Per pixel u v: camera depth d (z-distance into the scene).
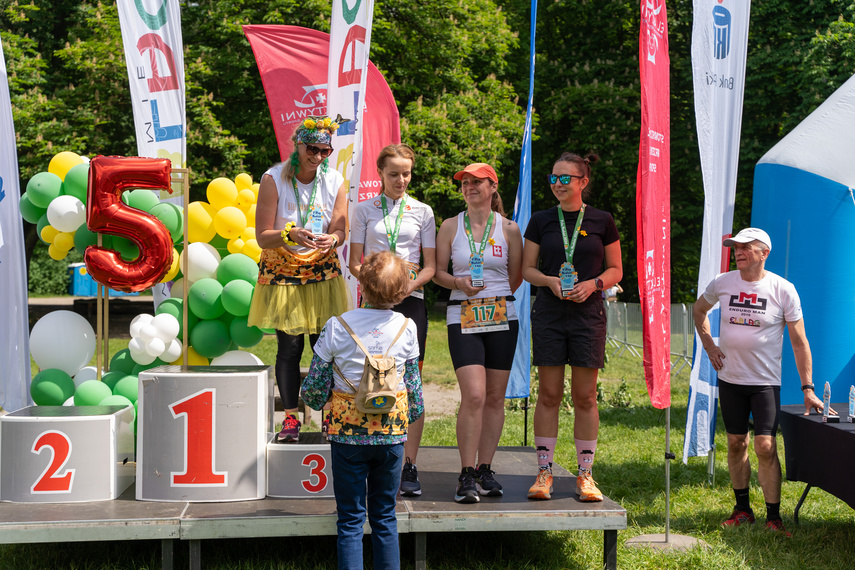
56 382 5.04
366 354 3.30
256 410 4.07
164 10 6.31
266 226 4.23
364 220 4.23
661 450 7.32
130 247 4.86
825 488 4.41
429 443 7.37
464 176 4.18
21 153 15.02
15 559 4.19
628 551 4.38
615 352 16.09
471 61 19.36
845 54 15.40
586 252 4.08
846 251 6.11
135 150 16.11
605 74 19.62
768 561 4.26
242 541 4.51
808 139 6.43
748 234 4.75
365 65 5.23
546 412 4.21
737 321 4.84
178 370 4.29
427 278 4.14
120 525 3.71
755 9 16.53
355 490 3.37
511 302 4.19
